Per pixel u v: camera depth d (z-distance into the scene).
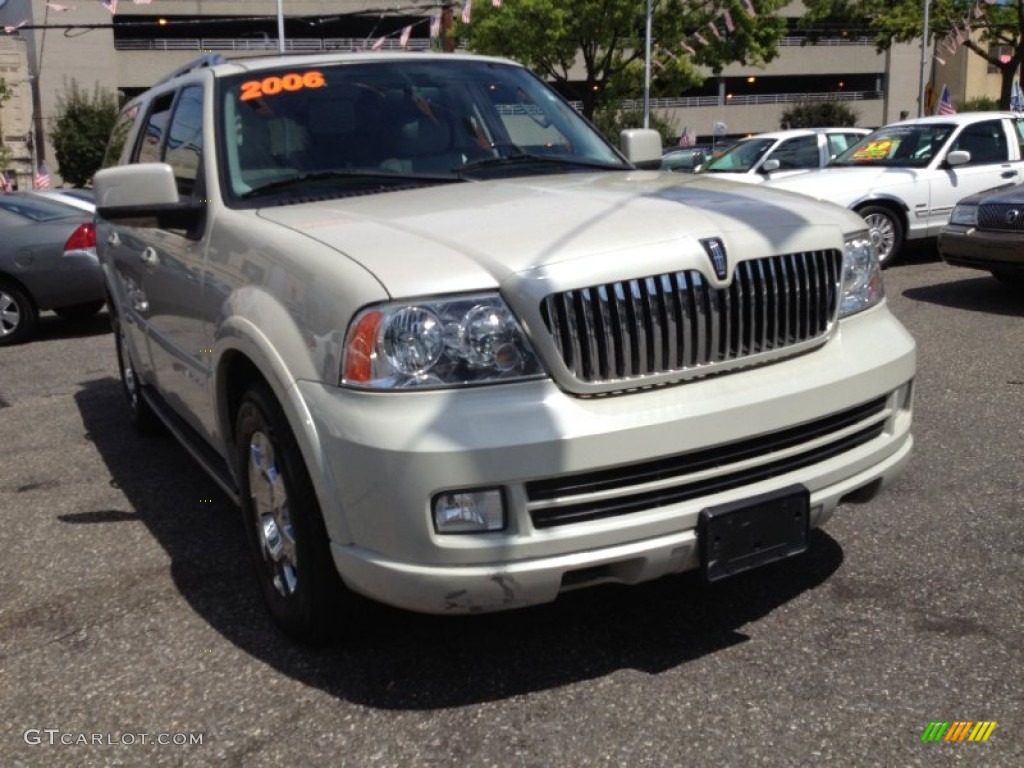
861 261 3.42
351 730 2.83
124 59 45.84
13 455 5.77
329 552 3.02
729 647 3.17
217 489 4.99
